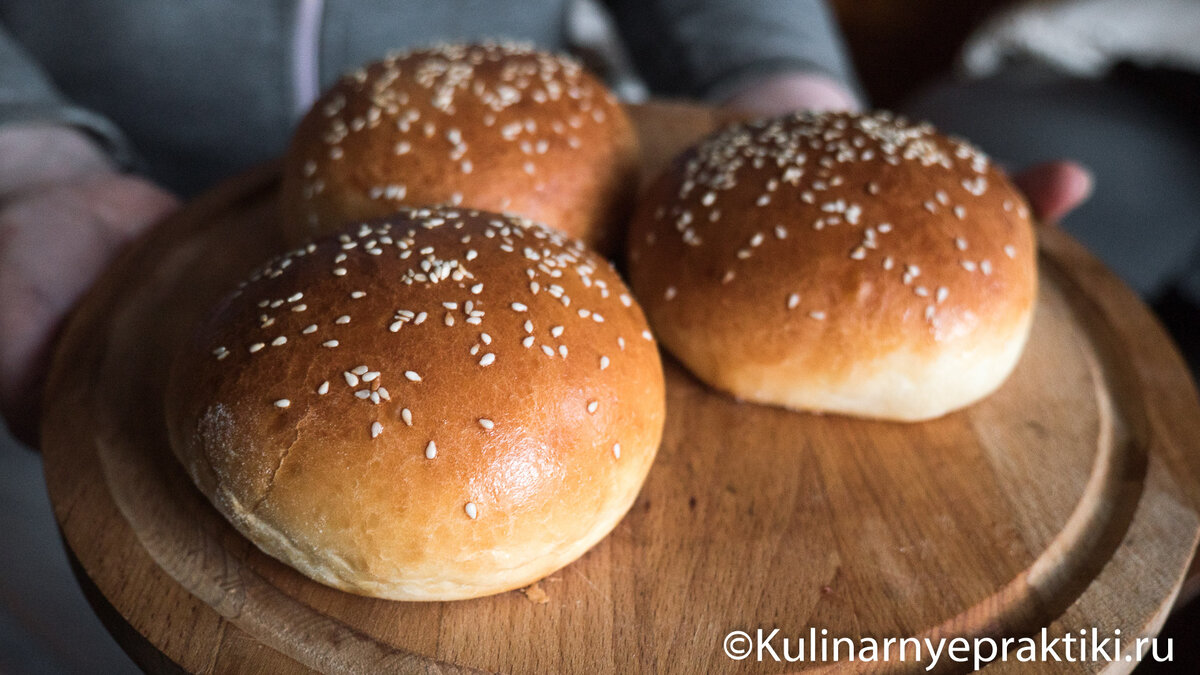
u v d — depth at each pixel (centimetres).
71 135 43
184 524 31
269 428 29
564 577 31
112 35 44
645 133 43
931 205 34
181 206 41
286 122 47
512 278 31
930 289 33
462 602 30
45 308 37
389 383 29
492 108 37
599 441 30
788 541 31
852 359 33
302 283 30
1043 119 58
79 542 30
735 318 34
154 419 33
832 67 51
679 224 35
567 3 54
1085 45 60
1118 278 38
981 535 32
